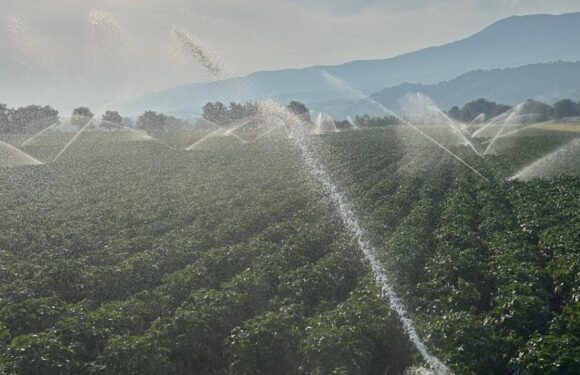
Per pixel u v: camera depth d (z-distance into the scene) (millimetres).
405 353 16688
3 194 45625
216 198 41094
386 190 39938
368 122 128000
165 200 41281
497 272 20469
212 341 17625
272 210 34656
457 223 28312
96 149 85188
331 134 93188
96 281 22391
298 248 25281
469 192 39469
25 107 124188
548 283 20078
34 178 55562
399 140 78875
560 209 30219
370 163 55781
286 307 18562
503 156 56719
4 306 19156
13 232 30562
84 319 17688
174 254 25688
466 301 18750
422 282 21766
